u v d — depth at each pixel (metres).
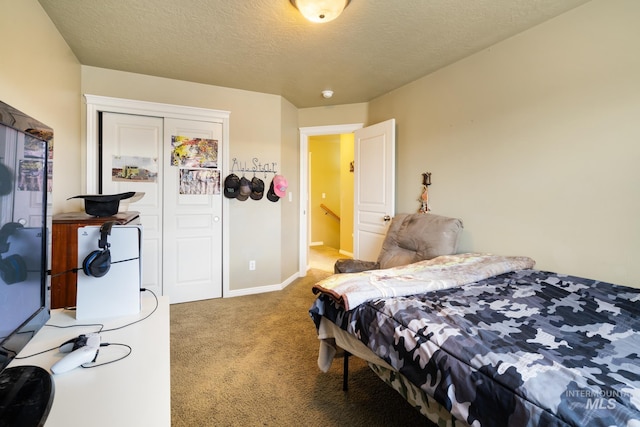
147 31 2.13
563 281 1.64
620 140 1.69
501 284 1.62
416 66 2.69
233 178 3.19
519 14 1.91
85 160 2.68
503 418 0.77
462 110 2.55
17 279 0.75
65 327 0.99
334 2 1.69
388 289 1.41
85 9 1.88
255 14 1.92
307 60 2.57
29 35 1.70
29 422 0.55
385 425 1.43
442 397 0.91
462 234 2.57
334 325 1.54
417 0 1.77
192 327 2.50
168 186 2.99
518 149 2.16
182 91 3.02
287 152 3.67
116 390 0.68
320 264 4.88
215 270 3.22
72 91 2.44
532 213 2.09
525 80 2.11
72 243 1.63
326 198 6.93
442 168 2.74
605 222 1.75
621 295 1.42
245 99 3.29
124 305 1.09
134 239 1.10
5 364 0.67
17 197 0.74
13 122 0.71
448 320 1.13
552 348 0.95
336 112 3.82
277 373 1.85
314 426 1.42
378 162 3.28
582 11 1.82
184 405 1.55
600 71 1.75
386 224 3.18
